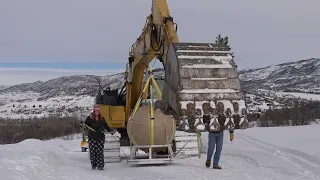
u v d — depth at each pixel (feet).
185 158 42.78
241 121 25.64
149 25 38.68
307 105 161.58
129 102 50.57
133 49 48.32
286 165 33.96
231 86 26.14
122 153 52.06
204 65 26.35
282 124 136.26
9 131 247.29
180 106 25.16
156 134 39.14
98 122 35.83
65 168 35.47
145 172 33.17
